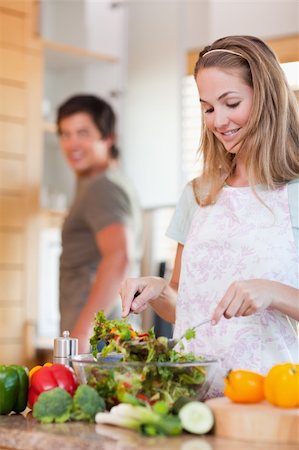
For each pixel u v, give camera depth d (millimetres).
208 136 2410
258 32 4531
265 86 2244
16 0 4816
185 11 4836
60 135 4543
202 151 2453
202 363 1835
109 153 4504
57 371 2027
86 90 5199
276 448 1605
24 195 4820
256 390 1809
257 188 2307
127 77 5070
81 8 5020
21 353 4750
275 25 4461
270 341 2223
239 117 2252
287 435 1657
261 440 1671
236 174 2389
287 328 2234
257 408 1745
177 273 2529
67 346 2178
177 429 1705
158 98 4938
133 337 1956
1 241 4734
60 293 4379
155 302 2396
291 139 2301
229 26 4648
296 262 2229
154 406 1741
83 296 4285
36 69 4875
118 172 4492
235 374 1822
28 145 4844
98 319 1984
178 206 2512
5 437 1761
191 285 2348
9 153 4785
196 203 2441
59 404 1863
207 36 4742
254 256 2254
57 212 4922
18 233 4793
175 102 4871
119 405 1803
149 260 4668
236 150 2311
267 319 2223
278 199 2271
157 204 4910
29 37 4852
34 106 4863
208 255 2328
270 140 2262
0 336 4707
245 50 2252
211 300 2307
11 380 2033
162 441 1650
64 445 1655
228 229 2312
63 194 5027
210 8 4730
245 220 2297
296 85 3385
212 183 2393
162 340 1879
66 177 5242
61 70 5258
